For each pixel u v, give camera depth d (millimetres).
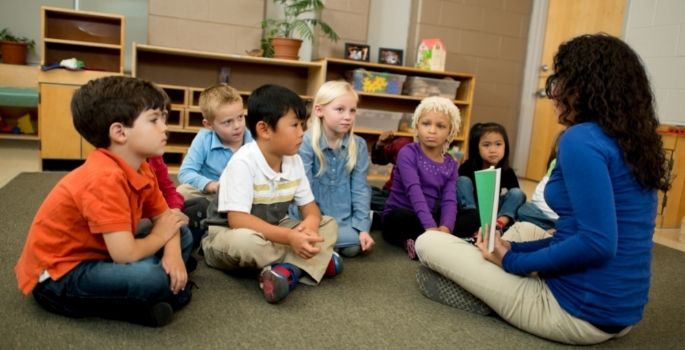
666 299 1505
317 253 1276
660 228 2662
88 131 1052
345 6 3814
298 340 1065
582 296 1062
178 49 3316
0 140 3951
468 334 1153
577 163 980
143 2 3674
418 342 1098
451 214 1777
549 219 1851
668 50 3168
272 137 1354
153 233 1120
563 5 3979
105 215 1000
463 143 3850
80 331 1036
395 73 3791
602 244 964
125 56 3555
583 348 1124
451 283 1302
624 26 3461
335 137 1742
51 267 1035
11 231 1695
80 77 3027
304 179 1495
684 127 2686
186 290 1194
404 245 1805
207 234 1530
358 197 1775
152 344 1004
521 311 1145
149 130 1067
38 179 2670
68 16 3357
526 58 4328
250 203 1379
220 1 3619
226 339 1047
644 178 996
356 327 1147
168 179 1519
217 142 1829
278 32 3752
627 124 986
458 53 4109
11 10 3740
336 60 3477
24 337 993
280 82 3877
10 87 3625
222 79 3691
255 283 1373
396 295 1360
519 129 4406
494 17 4160
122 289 1029
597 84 997
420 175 1820
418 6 3926
